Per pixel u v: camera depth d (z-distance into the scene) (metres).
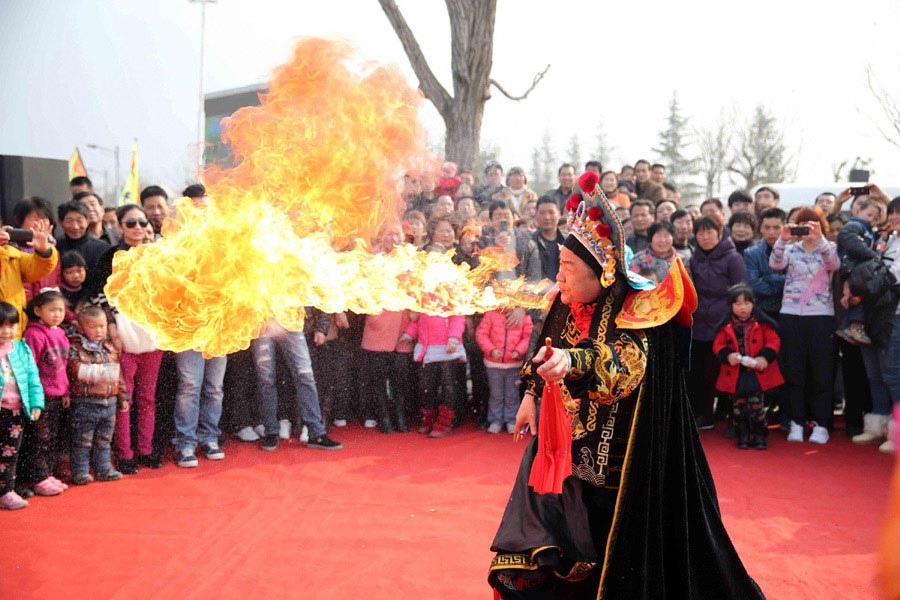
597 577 2.91
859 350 7.43
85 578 4.09
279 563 4.28
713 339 7.46
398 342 7.37
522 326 7.35
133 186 12.70
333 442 6.75
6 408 5.09
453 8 11.57
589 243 2.93
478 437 7.21
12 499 5.14
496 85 12.21
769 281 7.54
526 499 3.03
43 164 7.07
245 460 6.34
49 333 5.46
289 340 6.69
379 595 3.90
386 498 5.41
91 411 5.66
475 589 3.96
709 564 2.94
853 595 4.00
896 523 1.23
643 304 2.90
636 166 10.35
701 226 7.50
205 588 3.97
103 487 5.61
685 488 2.89
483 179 11.84
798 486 5.87
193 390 6.25
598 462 2.91
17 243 5.30
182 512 5.09
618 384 2.73
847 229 7.15
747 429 7.02
